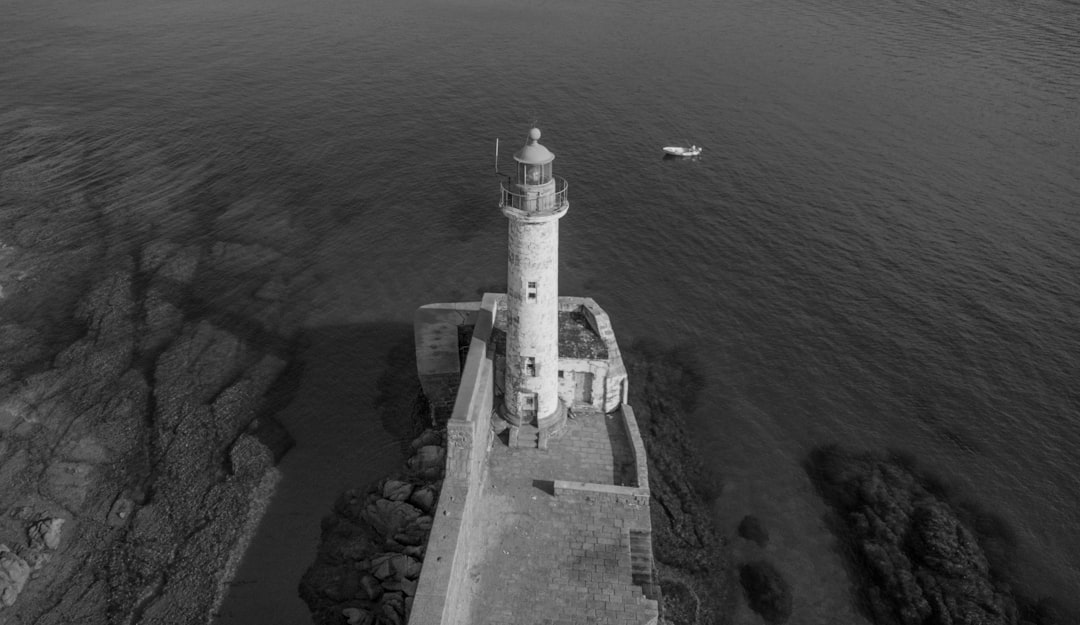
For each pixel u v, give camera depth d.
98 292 56.53
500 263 61.38
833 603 35.09
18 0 141.38
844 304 53.94
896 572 35.56
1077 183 65.69
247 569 36.38
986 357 48.09
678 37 112.88
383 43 110.50
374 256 62.22
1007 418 43.91
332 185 72.25
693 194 69.31
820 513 39.53
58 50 110.06
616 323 53.88
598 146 78.50
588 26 119.69
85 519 39.03
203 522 38.69
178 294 56.59
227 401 46.25
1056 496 39.34
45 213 67.50
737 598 35.41
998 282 54.31
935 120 79.62
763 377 48.53
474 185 72.06
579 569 33.03
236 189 71.94
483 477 36.97
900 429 43.97
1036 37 104.25
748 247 61.38
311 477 41.78
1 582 35.16
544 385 38.56
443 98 89.81
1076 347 48.16
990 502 39.16
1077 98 82.81
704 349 51.19
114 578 36.00
